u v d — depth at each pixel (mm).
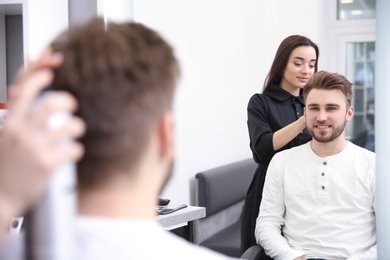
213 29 5211
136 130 604
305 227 2498
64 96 498
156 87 616
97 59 604
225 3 5480
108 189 612
